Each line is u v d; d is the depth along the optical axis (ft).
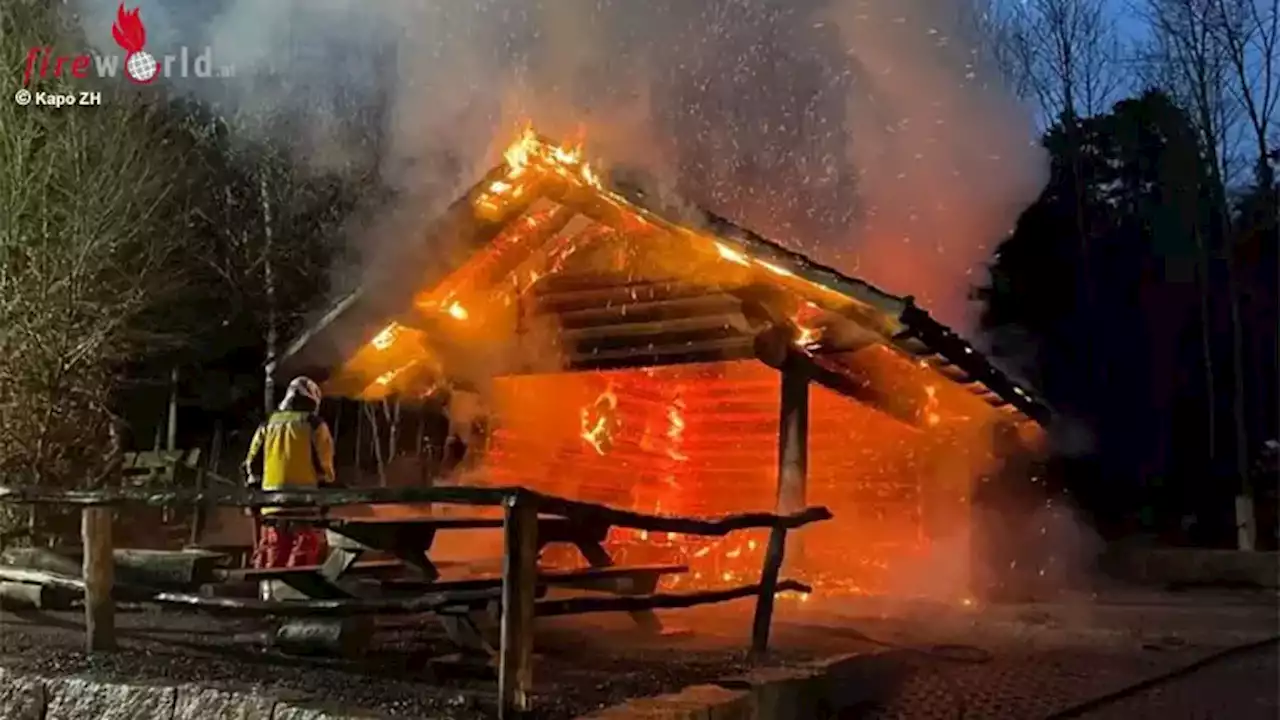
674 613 28.55
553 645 21.93
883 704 21.31
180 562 24.23
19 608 24.86
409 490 16.90
